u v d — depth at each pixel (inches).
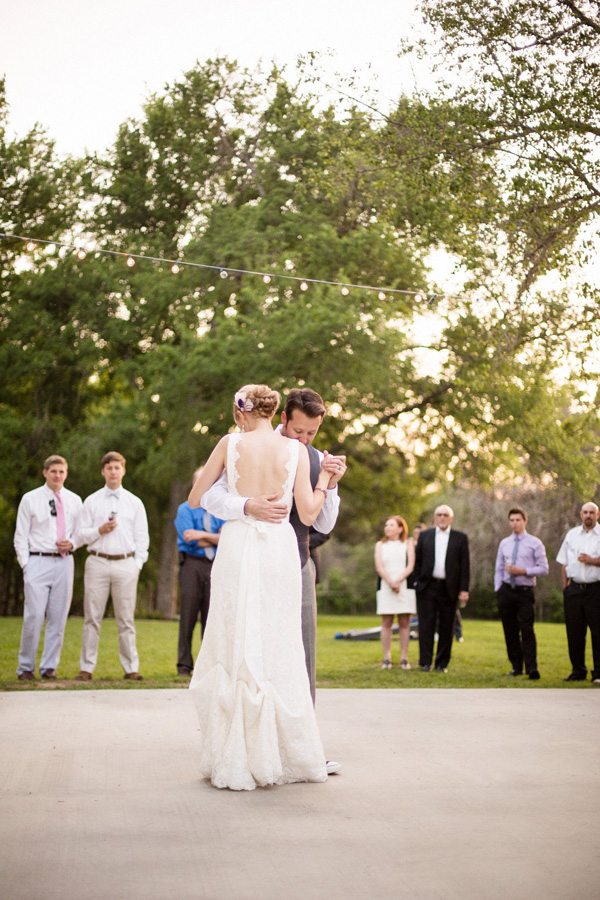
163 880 99.0
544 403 850.1
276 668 147.7
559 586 1278.3
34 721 203.9
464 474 1019.9
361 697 257.8
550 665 432.1
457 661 442.6
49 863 104.5
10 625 594.2
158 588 1039.6
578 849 110.3
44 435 1060.5
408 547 406.3
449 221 471.2
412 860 106.2
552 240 437.7
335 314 830.5
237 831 118.6
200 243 948.0
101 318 1019.3
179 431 905.5
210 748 147.3
